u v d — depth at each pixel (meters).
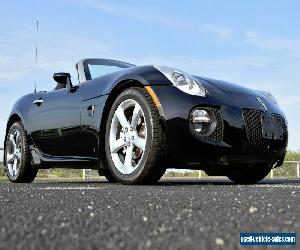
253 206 1.79
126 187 3.44
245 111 3.81
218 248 0.93
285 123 4.14
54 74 4.61
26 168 5.16
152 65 3.95
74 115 4.38
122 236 1.08
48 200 2.11
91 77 4.65
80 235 1.09
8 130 5.48
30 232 1.12
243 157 3.80
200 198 2.21
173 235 1.09
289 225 1.25
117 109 3.95
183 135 3.57
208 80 4.04
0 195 2.41
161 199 2.16
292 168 12.20
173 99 3.61
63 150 4.59
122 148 4.04
